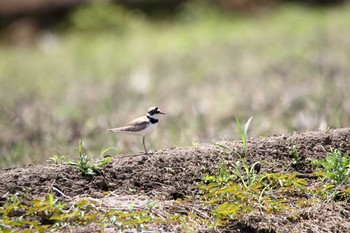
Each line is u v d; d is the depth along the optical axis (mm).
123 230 7773
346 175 8797
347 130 9867
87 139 13336
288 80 18406
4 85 22391
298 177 9086
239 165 8906
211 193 8539
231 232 8008
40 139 13836
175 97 17969
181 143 12445
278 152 9422
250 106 15969
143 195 8578
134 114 16156
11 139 14547
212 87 18797
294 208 8453
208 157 9305
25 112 17391
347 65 19578
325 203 8539
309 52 21891
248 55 22766
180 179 8938
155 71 21844
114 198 8461
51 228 7820
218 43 25750
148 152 9789
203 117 15312
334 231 8125
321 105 14297
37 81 22625
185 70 21641
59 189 8641
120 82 20625
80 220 7949
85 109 17266
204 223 8094
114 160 9312
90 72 23031
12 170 9180
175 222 7996
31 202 8125
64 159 10109
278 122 13977
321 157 9359
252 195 8539
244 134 9227
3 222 7848
